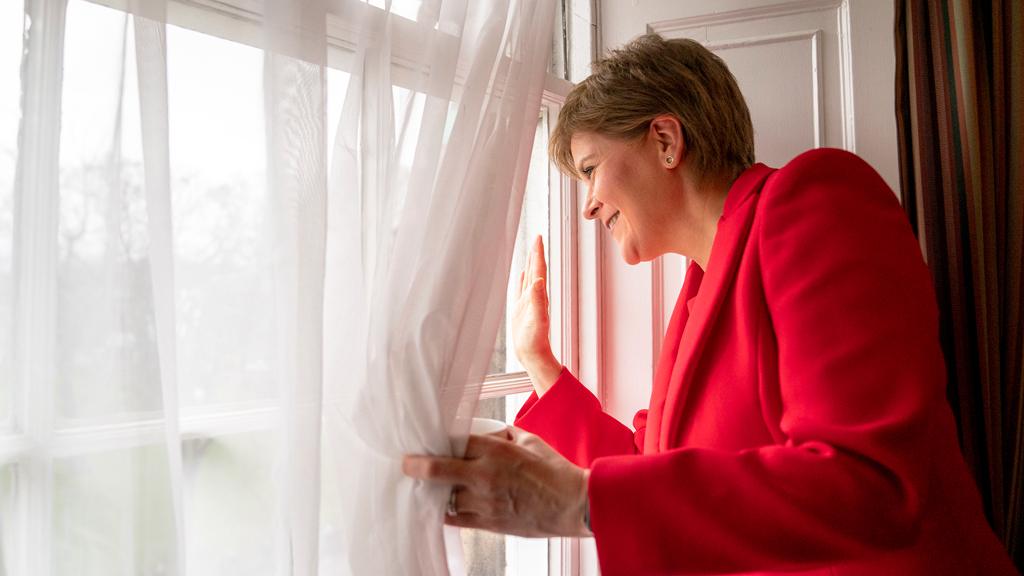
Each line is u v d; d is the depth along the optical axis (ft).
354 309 2.15
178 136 1.99
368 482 2.12
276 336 2.05
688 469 1.93
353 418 2.12
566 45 4.11
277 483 2.04
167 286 1.82
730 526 1.86
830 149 2.39
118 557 1.77
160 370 1.80
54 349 1.73
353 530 2.12
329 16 2.22
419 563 2.07
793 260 2.11
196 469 2.01
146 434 1.77
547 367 3.37
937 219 3.51
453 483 2.05
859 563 2.21
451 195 2.20
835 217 2.12
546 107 3.98
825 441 1.86
